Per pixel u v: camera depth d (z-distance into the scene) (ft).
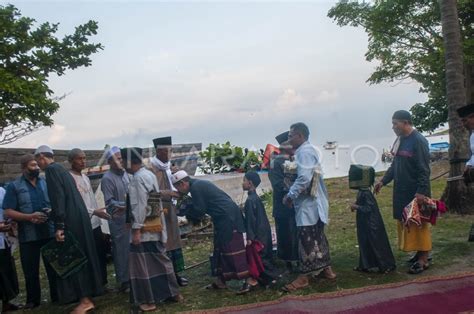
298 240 17.10
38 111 28.40
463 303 14.29
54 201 16.20
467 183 19.39
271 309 14.66
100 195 22.91
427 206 17.15
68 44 32.07
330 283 17.13
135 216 16.07
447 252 19.51
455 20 27.20
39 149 18.19
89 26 32.24
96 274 16.65
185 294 17.78
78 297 16.25
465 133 26.43
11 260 18.42
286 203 17.20
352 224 26.53
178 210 19.20
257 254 17.46
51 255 16.07
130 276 16.24
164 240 16.71
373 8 48.49
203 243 25.71
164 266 16.62
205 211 17.56
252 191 18.40
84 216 16.78
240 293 17.03
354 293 15.40
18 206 18.08
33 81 28.60
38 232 18.13
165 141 19.31
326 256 17.17
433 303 14.43
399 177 17.97
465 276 16.28
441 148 48.83
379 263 17.70
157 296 16.39
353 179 18.24
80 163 19.29
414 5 46.47
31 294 18.33
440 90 47.34
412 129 17.97
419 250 17.42
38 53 30.17
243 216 18.71
